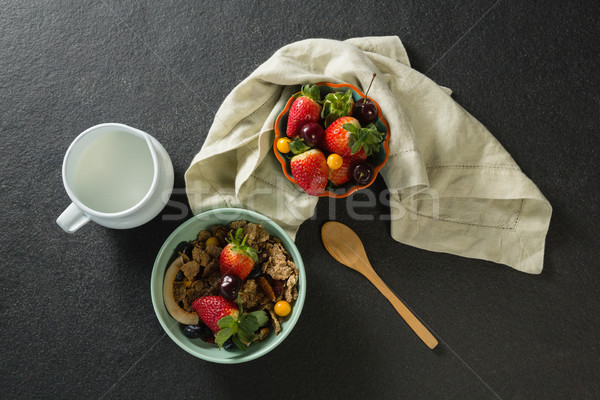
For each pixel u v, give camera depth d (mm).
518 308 1018
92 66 1026
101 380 983
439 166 974
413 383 1004
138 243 995
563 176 1031
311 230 999
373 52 1002
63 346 985
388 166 918
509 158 954
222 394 987
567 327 1016
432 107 963
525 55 1034
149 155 908
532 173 1035
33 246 996
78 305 988
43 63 1026
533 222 978
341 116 821
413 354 1003
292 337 995
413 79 960
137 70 1027
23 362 984
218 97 1026
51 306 989
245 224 887
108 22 1035
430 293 1013
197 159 916
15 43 1030
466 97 1041
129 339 985
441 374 1005
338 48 919
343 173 843
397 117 887
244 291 846
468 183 972
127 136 889
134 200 897
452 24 1036
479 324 1014
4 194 1005
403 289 1010
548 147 1035
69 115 1022
